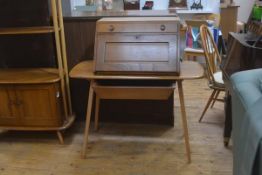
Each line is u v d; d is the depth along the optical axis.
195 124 2.74
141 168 2.11
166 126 2.72
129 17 2.39
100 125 2.75
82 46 2.60
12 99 2.37
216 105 3.13
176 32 2.11
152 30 2.13
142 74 2.05
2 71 2.54
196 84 3.78
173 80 2.08
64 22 2.53
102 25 2.18
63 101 2.43
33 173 2.09
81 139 2.52
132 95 2.16
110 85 2.22
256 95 1.20
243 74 1.44
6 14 2.44
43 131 2.64
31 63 2.63
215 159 2.20
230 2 4.71
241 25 4.45
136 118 2.77
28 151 2.36
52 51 2.57
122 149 2.36
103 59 2.10
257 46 1.84
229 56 2.20
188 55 3.93
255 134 1.03
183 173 2.05
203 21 4.01
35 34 2.52
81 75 2.08
